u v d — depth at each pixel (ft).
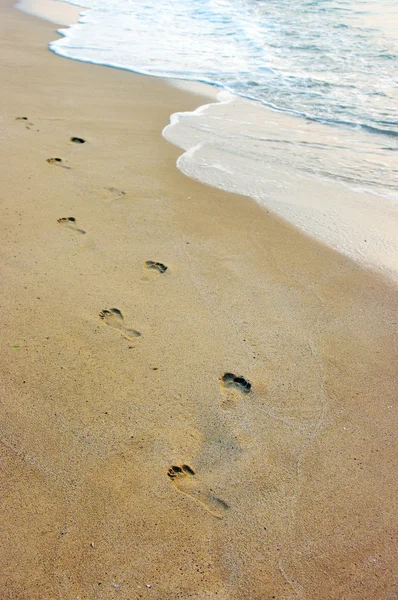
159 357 8.80
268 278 11.05
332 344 9.42
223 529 6.51
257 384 8.49
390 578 6.20
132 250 11.45
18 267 10.54
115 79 23.66
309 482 7.14
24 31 31.71
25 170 14.32
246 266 11.37
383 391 8.55
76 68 24.81
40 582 5.84
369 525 6.70
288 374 8.72
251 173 15.76
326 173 15.94
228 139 18.02
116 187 14.08
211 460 7.29
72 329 9.17
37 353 8.63
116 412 7.79
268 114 20.39
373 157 16.92
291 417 8.01
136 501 6.70
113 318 9.51
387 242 12.55
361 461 7.45
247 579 6.07
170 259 11.30
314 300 10.50
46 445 7.25
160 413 7.86
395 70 24.30
